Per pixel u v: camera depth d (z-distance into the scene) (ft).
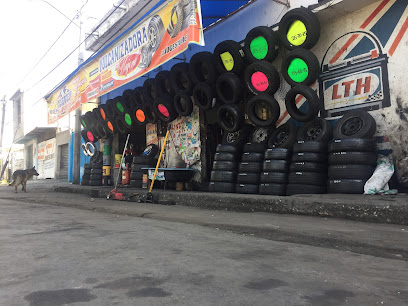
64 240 13.03
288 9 25.07
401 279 8.30
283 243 12.46
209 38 32.76
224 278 8.41
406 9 19.51
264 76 25.03
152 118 37.50
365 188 18.35
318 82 23.59
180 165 34.42
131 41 33.12
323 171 20.93
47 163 79.92
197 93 30.35
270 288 7.71
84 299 7.08
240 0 28.40
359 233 12.84
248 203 20.84
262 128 26.61
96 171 47.26
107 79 38.17
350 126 20.61
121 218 19.57
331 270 9.07
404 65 19.47
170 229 15.53
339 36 22.53
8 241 12.87
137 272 8.91
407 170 19.03
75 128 54.60
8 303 6.86
